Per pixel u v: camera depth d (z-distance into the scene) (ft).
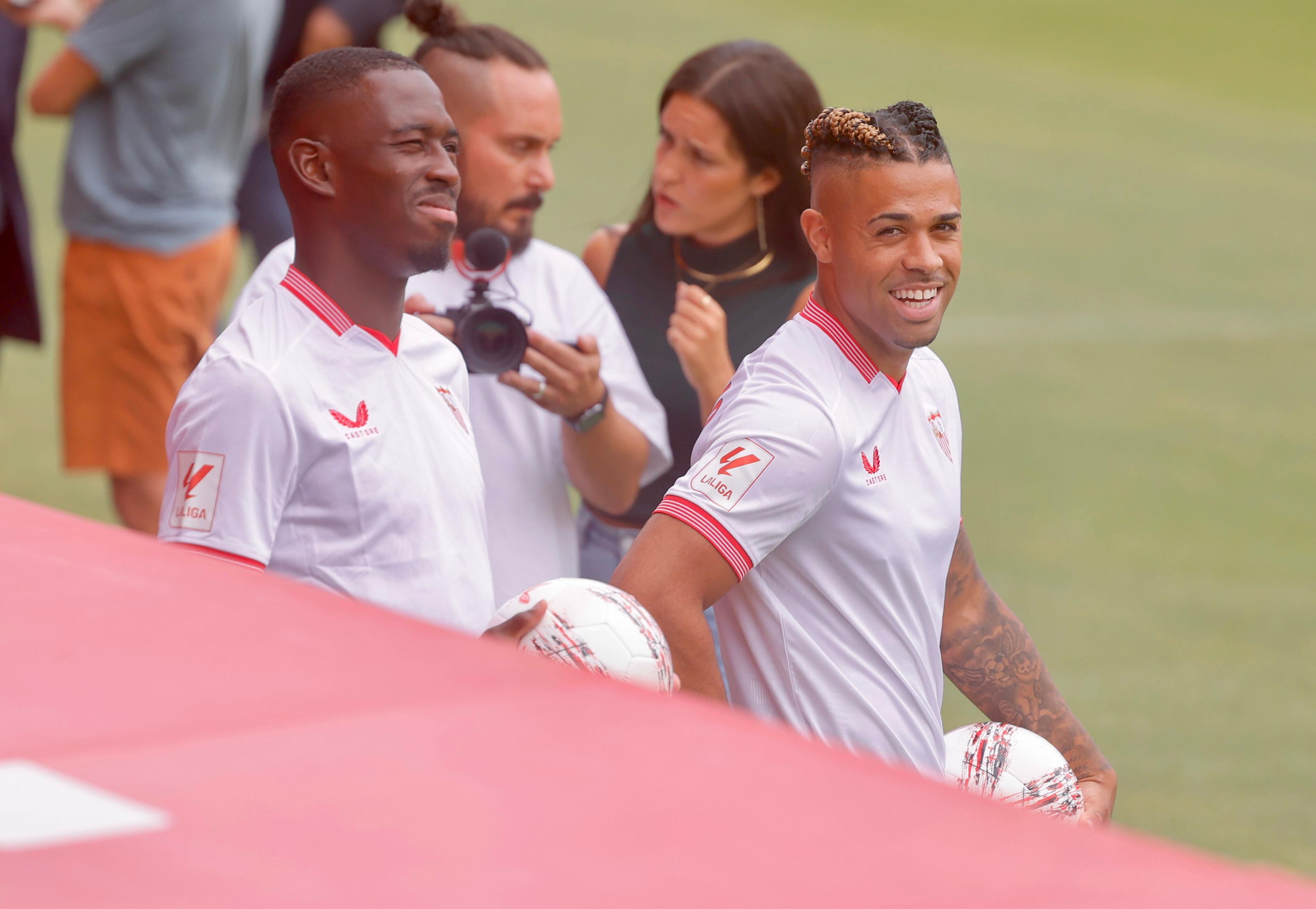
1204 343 112.88
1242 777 48.47
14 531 12.23
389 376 23.68
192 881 6.97
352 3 66.03
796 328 24.82
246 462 21.74
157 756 8.18
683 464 35.42
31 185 113.91
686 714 8.93
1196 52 244.42
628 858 7.30
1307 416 97.09
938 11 254.47
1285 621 63.77
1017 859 7.46
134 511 55.83
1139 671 57.41
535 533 32.63
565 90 175.22
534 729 8.63
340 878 7.02
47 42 160.97
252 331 22.75
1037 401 96.43
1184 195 163.84
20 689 9.04
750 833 7.60
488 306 30.37
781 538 23.62
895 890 7.14
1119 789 47.21
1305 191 170.19
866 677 24.57
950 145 178.19
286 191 23.63
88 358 54.49
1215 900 7.09
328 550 22.71
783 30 228.43
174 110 54.19
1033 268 132.16
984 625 28.45
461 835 7.45
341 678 9.37
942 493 25.50
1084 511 77.25
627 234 37.55
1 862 7.12
